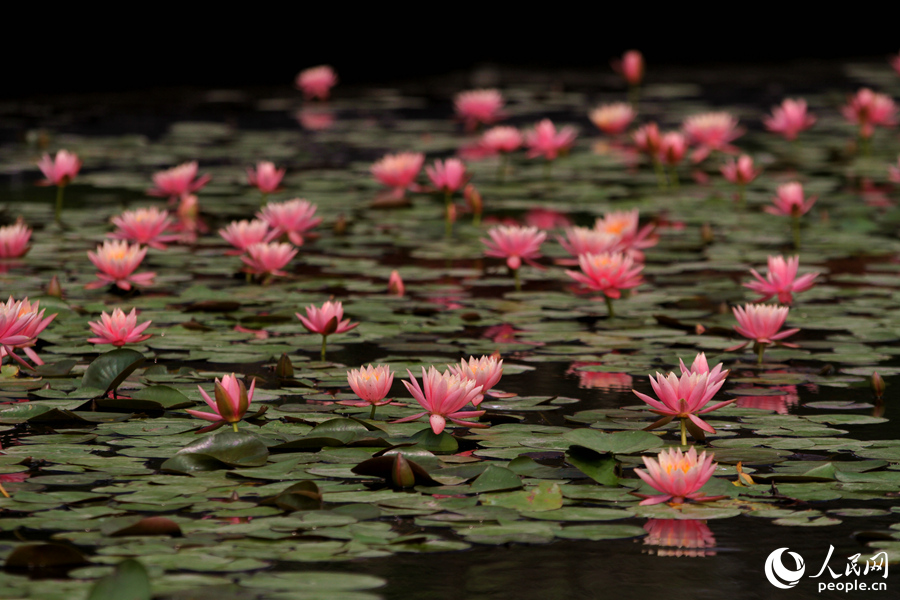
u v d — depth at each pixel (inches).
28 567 145.1
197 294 308.3
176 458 183.8
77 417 205.0
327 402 220.8
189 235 403.5
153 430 202.4
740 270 354.3
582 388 236.4
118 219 332.2
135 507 165.6
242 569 144.9
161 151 615.2
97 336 264.1
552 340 273.3
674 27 1371.8
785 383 239.3
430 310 300.0
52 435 199.3
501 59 1298.0
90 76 983.0
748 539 161.2
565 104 869.8
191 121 754.8
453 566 152.1
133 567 137.3
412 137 687.7
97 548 151.4
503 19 1307.8
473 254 376.5
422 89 1002.7
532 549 158.9
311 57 1147.9
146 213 332.2
